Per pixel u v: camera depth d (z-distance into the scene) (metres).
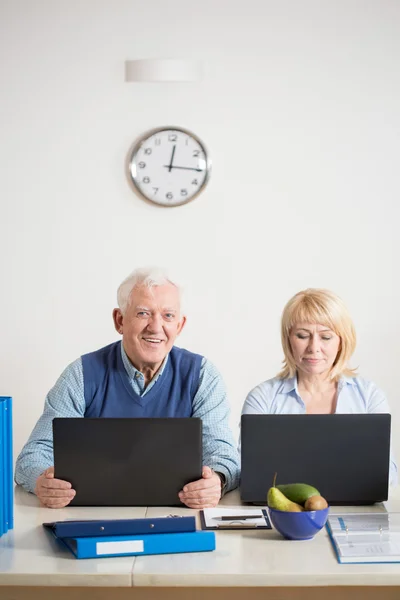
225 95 4.21
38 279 4.26
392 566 1.70
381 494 2.14
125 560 1.75
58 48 4.20
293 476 2.14
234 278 4.25
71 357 4.27
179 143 4.22
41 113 4.23
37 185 4.25
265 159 4.23
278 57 4.20
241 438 2.15
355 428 2.14
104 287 4.26
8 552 1.80
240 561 1.74
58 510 2.12
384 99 4.20
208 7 4.19
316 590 1.87
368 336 4.25
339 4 4.18
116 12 4.20
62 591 1.86
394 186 4.23
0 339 4.28
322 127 4.22
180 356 2.63
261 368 4.26
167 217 4.25
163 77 4.17
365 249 4.25
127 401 2.58
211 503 2.13
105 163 4.24
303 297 2.60
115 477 2.13
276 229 4.25
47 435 2.47
